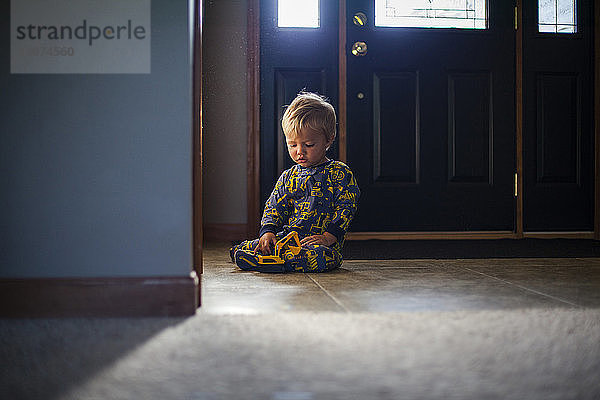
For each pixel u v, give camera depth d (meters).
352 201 2.07
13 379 0.88
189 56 1.33
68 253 1.31
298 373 0.91
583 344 1.07
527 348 1.04
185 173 1.33
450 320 1.24
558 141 3.37
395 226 3.32
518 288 1.65
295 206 2.10
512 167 3.36
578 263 2.22
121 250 1.32
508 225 3.37
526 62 3.35
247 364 0.95
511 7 3.34
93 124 1.32
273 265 1.98
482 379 0.89
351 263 2.25
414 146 3.32
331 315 1.28
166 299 1.30
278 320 1.24
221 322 1.23
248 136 3.30
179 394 0.82
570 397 0.82
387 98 3.31
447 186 3.34
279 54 3.28
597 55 3.34
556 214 3.38
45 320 1.26
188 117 1.33
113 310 1.30
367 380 0.88
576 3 3.36
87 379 0.88
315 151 2.07
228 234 3.34
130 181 1.32
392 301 1.46
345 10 3.28
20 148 1.31
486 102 3.34
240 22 3.30
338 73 3.29
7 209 1.31
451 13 3.32
